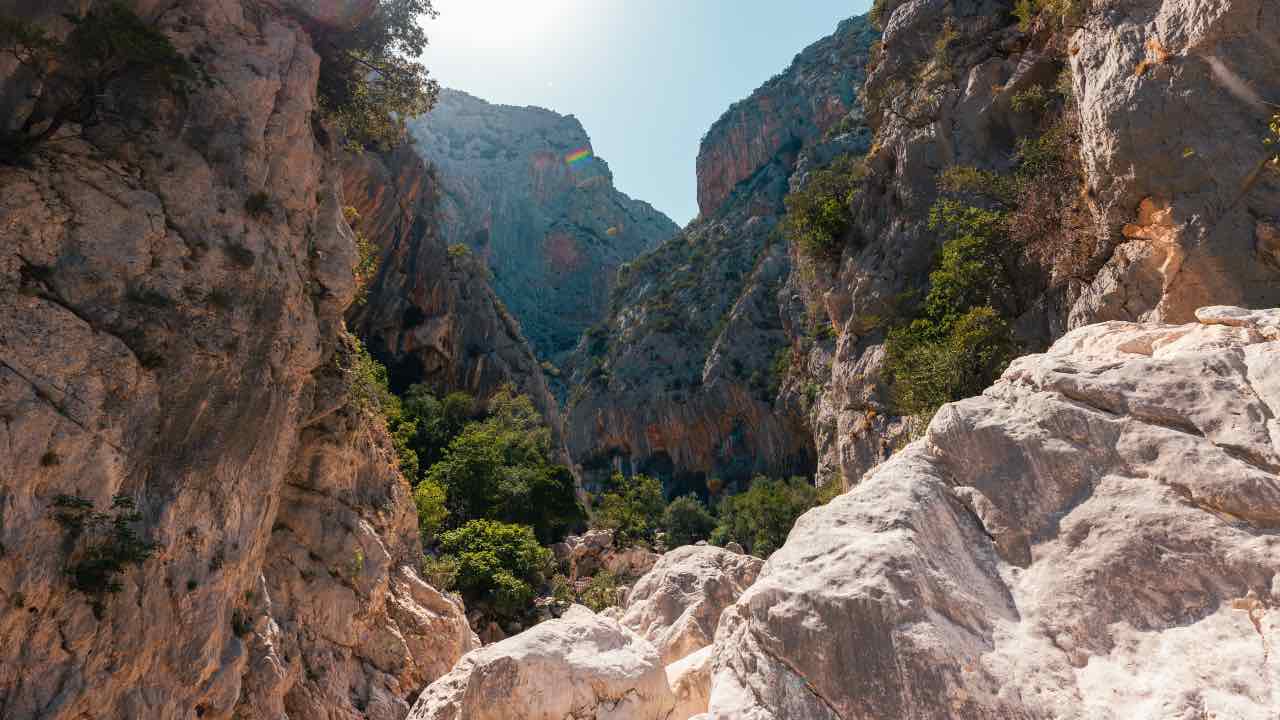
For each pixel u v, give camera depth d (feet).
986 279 109.19
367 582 98.58
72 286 64.03
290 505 96.53
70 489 58.75
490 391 304.91
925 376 105.91
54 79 69.97
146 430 66.28
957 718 14.71
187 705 66.64
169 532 66.85
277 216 86.53
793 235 175.01
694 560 55.72
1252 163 70.08
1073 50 94.68
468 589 148.87
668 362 429.38
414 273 285.84
